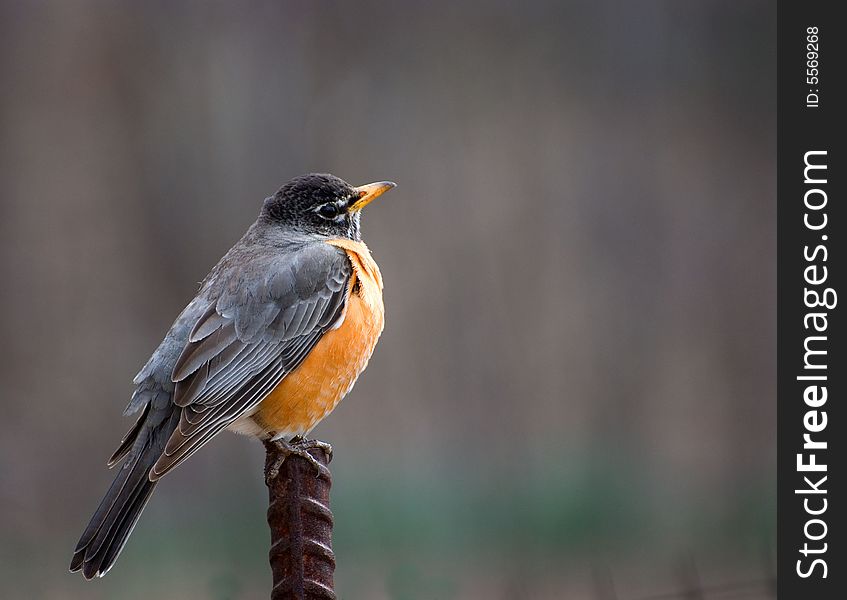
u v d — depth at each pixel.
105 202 18.53
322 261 7.47
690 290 23.64
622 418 20.72
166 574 12.80
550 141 23.75
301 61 20.70
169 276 18.62
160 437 6.97
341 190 8.09
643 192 24.19
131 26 19.11
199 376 7.05
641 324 22.67
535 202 23.09
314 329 7.29
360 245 8.05
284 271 7.38
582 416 20.58
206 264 18.89
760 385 22.03
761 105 25.03
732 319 23.33
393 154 21.91
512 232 22.69
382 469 17.17
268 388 7.17
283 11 20.47
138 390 7.16
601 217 23.78
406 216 21.88
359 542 14.09
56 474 16.17
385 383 19.94
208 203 19.28
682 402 21.38
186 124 19.44
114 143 18.77
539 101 23.72
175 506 15.41
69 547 14.09
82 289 17.94
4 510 15.39
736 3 24.94
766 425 21.11
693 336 22.83
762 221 24.64
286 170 20.27
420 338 20.80
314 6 20.91
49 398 16.88
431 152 22.34
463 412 20.00
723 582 12.49
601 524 14.97
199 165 19.38
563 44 23.94
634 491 16.33
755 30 25.06
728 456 20.11
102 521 6.46
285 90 20.44
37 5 18.58
